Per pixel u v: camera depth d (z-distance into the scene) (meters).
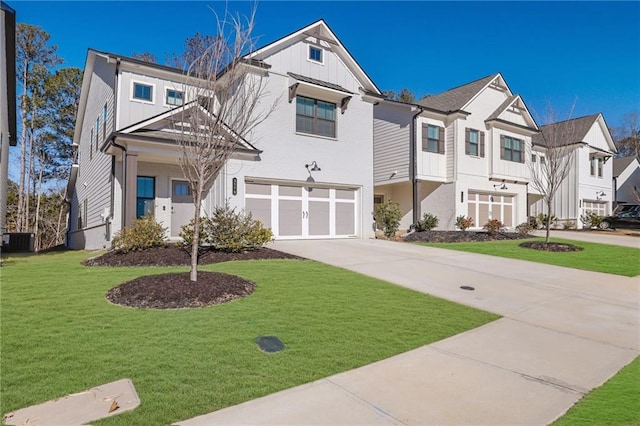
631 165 32.66
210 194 13.84
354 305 6.21
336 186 15.75
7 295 6.07
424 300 6.82
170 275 6.93
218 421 2.94
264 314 5.47
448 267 10.05
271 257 10.30
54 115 29.81
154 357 3.97
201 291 6.13
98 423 2.85
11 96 16.23
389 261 10.52
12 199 30.83
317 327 5.11
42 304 5.61
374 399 3.39
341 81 15.91
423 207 20.61
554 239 17.16
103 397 3.20
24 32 27.38
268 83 13.91
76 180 22.47
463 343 4.95
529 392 3.65
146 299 5.82
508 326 5.75
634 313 6.66
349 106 16.12
